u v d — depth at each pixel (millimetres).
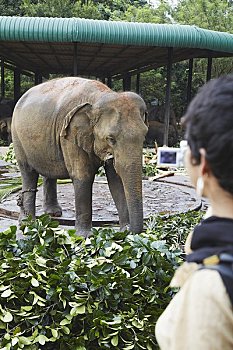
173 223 4586
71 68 24250
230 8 27266
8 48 17547
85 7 26109
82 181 4828
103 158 4586
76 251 3572
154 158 12672
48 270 3291
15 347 2996
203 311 1044
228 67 25172
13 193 8602
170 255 3523
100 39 14078
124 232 3730
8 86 28469
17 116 5520
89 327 3191
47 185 6406
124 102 4473
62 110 4953
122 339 3158
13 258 3340
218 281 1044
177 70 25766
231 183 1120
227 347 1028
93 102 4672
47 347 3180
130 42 14312
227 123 1093
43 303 3184
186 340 1062
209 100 1128
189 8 27094
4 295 3127
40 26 13891
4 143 20188
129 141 4367
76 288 3254
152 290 3332
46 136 5117
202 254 1108
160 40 14508
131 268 3373
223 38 15305
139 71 22969
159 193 9016
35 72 24812
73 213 6777
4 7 27375
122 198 4914
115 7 32594
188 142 1193
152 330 3250
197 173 1187
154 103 27062
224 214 1152
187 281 1118
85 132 4691
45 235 3527
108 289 3178
